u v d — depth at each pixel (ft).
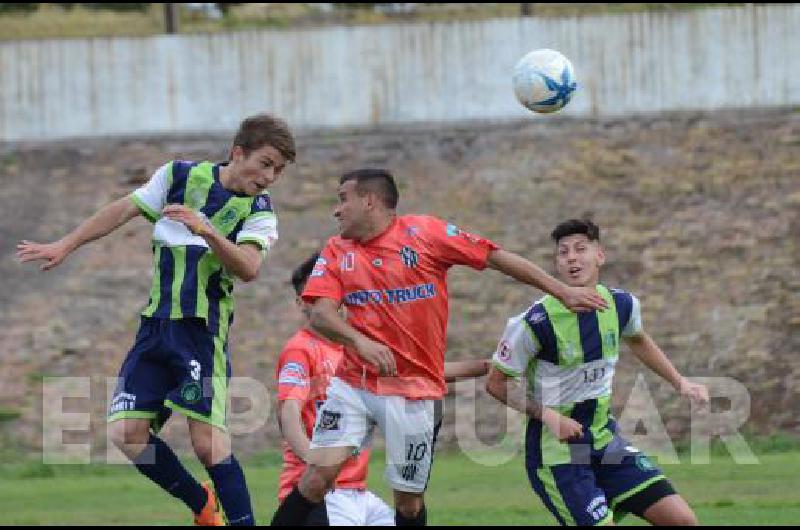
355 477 106.32
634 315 106.93
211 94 297.74
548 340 104.37
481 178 274.77
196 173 96.48
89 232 95.76
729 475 175.22
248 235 95.86
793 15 290.35
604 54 290.97
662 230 260.62
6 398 238.07
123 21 338.95
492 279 254.27
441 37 295.28
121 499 169.07
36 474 209.77
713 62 290.35
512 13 331.98
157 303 95.45
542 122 286.25
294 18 343.46
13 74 297.12
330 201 271.28
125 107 296.92
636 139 280.10
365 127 290.15
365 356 90.53
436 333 95.14
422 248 94.02
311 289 93.91
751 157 273.54
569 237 106.93
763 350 241.35
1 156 286.87
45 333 250.78
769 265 253.44
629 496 104.22
